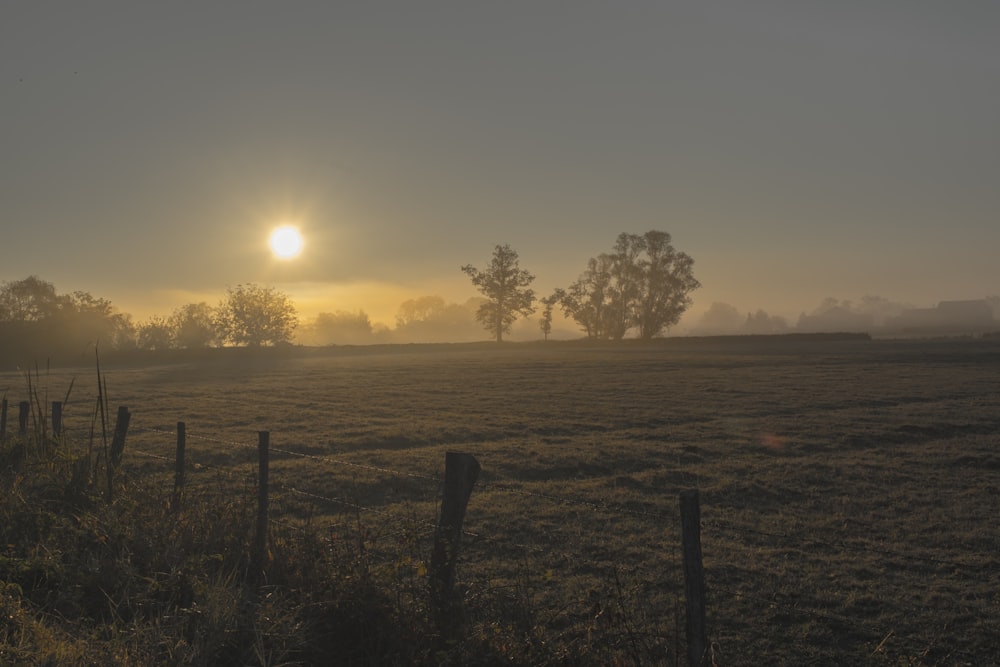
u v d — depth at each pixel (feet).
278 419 94.94
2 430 49.29
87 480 34.37
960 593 31.58
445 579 23.20
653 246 419.13
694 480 55.77
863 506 47.55
